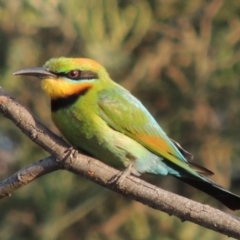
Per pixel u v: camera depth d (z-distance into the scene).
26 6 12.91
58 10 12.63
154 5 13.16
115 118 8.84
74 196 13.19
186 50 13.19
